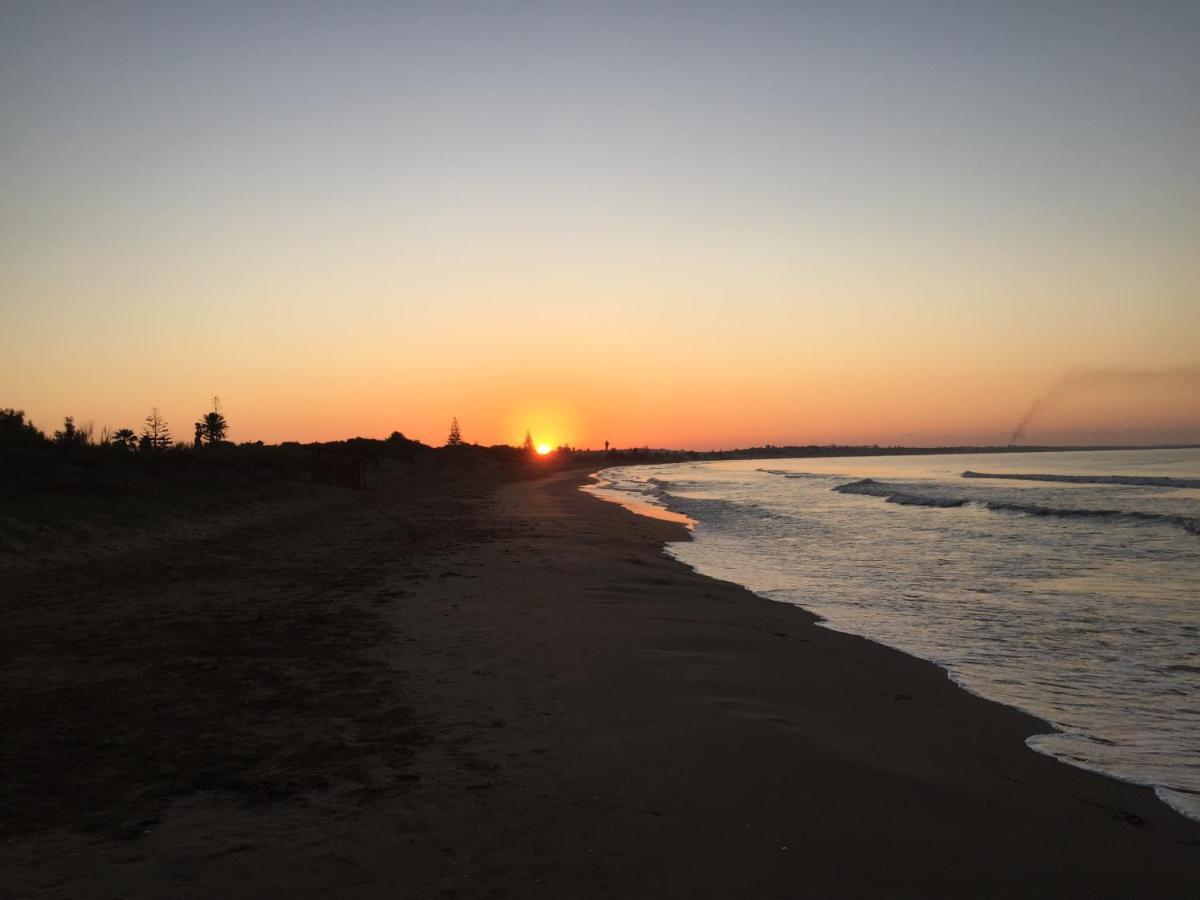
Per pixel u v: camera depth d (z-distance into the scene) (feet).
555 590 42.78
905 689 27.09
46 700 23.07
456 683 25.11
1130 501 117.60
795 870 13.64
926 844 14.90
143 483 90.84
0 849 13.75
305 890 12.53
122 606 37.37
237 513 88.74
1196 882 14.05
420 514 98.12
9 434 98.17
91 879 12.71
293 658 27.99
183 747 19.24
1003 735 22.53
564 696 23.85
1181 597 45.32
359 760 18.43
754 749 19.34
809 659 30.53
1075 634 36.11
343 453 148.46
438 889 12.66
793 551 67.87
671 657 29.07
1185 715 24.58
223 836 14.40
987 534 80.07
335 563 52.54
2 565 46.80
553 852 14.01
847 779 17.78
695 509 120.78
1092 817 16.79
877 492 160.45
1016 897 13.24
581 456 643.45
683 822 15.34
